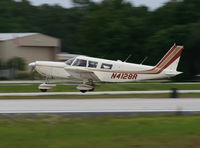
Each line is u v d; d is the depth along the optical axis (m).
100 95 79.44
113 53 177.25
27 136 41.09
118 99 72.00
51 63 89.69
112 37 178.12
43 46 186.75
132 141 39.00
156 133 42.47
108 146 37.19
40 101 68.44
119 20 182.12
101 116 52.03
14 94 82.25
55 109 57.59
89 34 181.62
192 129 44.25
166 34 169.50
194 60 169.50
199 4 184.12
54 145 37.53
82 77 89.31
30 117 50.94
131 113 53.94
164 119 49.91
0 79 159.88
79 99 72.25
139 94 81.31
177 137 40.62
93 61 88.81
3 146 37.22
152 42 170.88
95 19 182.25
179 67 168.00
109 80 89.69
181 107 59.88
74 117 51.19
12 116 51.53
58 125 46.59
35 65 89.69
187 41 166.62
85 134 42.09
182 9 182.75
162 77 91.25
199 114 53.66
